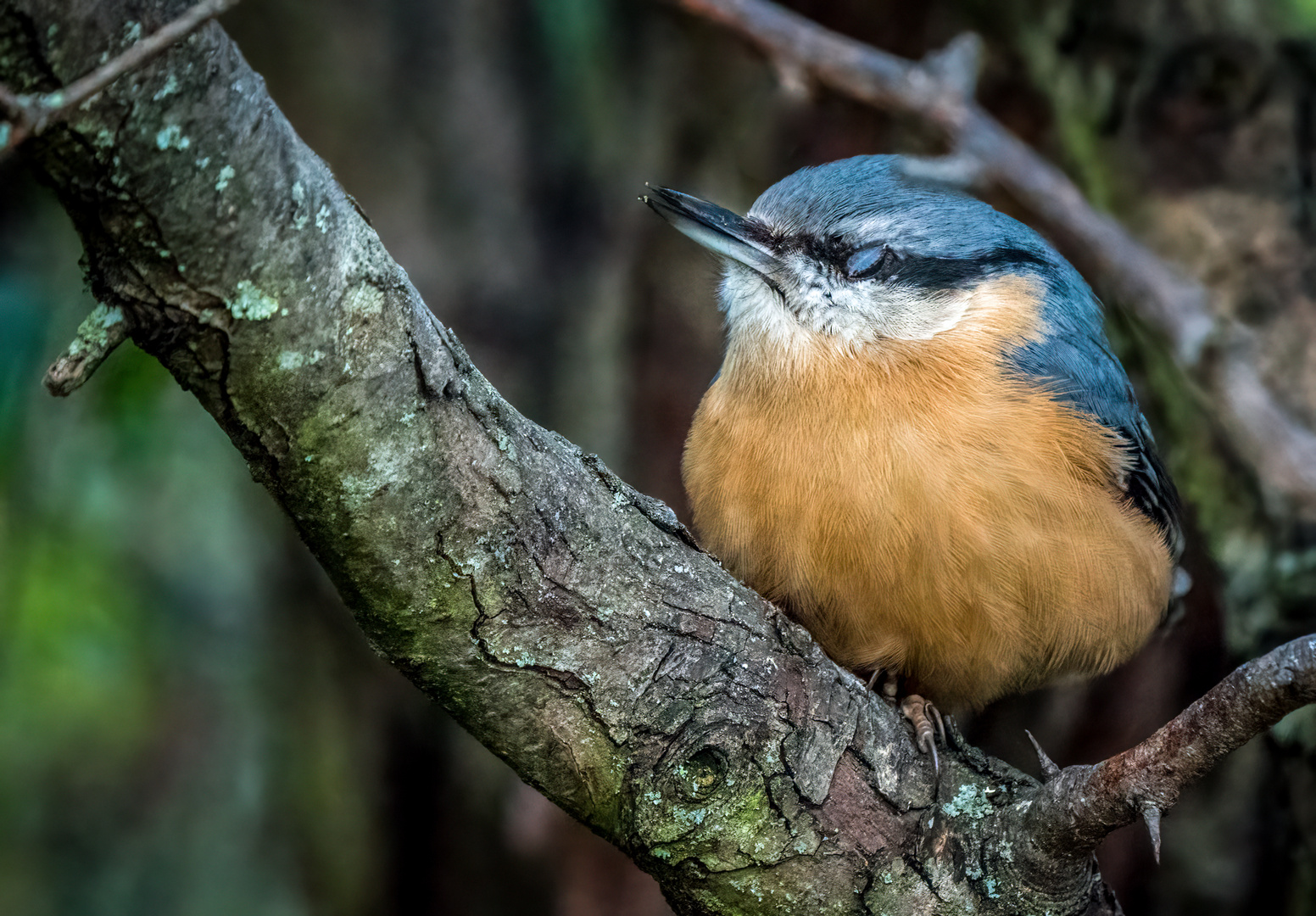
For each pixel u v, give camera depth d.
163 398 9.90
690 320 10.48
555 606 4.79
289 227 3.86
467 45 10.35
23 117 3.05
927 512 6.59
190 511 10.65
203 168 3.64
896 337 7.03
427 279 10.27
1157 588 7.33
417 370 4.26
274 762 11.33
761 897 5.19
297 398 4.08
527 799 10.57
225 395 4.05
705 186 10.74
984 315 7.14
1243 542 9.59
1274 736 9.23
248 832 11.34
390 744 11.10
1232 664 9.48
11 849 11.34
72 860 11.38
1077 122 10.33
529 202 10.48
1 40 3.31
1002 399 6.81
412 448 4.32
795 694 5.20
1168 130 10.14
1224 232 9.87
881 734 5.41
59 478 9.58
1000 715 8.69
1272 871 9.27
